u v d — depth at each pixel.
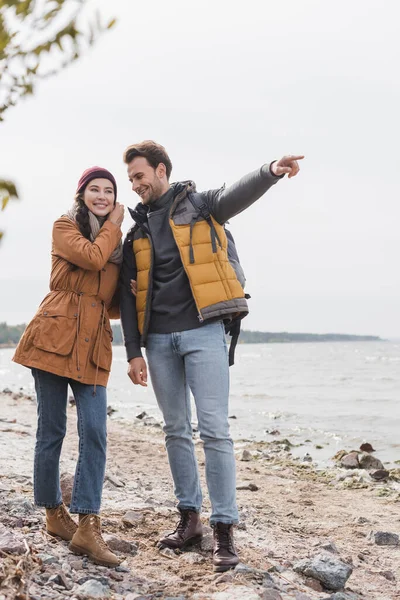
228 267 3.86
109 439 11.32
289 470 9.43
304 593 3.44
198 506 3.96
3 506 4.39
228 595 3.09
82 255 3.53
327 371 44.31
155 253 3.87
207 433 3.70
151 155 3.88
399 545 5.04
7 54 1.32
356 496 7.53
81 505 3.45
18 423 12.33
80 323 3.58
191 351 3.77
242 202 3.67
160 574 3.41
